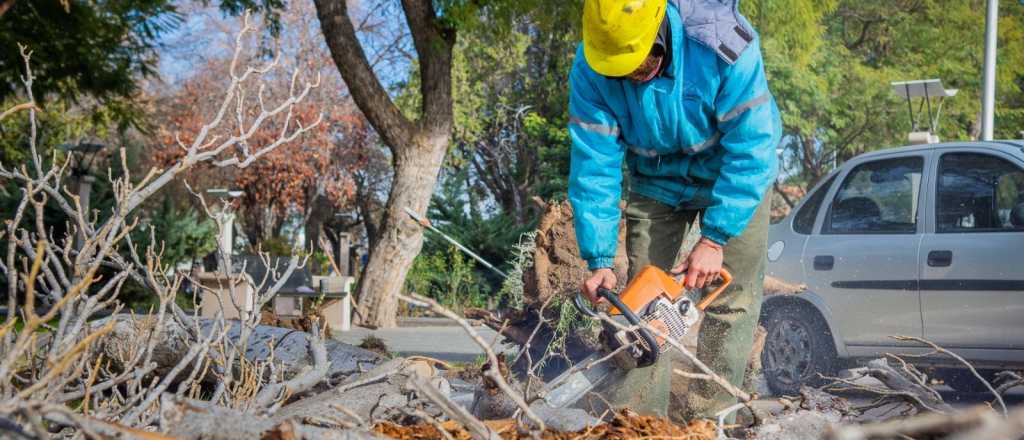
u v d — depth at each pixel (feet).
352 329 51.93
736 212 11.88
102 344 12.50
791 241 24.13
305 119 96.02
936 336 20.86
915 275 21.24
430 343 38.70
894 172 22.94
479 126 94.58
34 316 6.38
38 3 42.01
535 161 99.71
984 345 20.13
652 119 12.36
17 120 56.08
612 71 11.63
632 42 11.48
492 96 99.30
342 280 54.34
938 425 7.40
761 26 78.23
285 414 9.34
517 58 93.25
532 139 96.37
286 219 114.32
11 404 5.74
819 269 23.13
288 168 96.12
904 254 21.57
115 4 45.34
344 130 103.19
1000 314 19.88
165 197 66.44
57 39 43.19
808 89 79.36
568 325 17.92
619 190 12.90
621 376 11.98
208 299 46.11
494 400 10.94
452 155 96.68
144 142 97.04
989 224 20.61
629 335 10.95
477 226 74.23
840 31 94.94
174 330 13.11
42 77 45.11
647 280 11.35
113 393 8.79
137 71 49.80
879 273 21.90
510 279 19.12
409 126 54.08
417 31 53.31
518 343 18.81
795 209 24.76
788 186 95.40
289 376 13.67
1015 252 19.77
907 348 21.42
